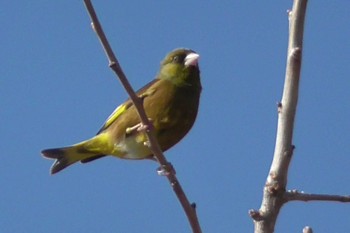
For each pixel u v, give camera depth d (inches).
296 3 291.9
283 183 291.9
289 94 293.1
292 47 291.4
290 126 292.5
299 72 291.4
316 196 295.3
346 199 297.4
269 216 290.0
